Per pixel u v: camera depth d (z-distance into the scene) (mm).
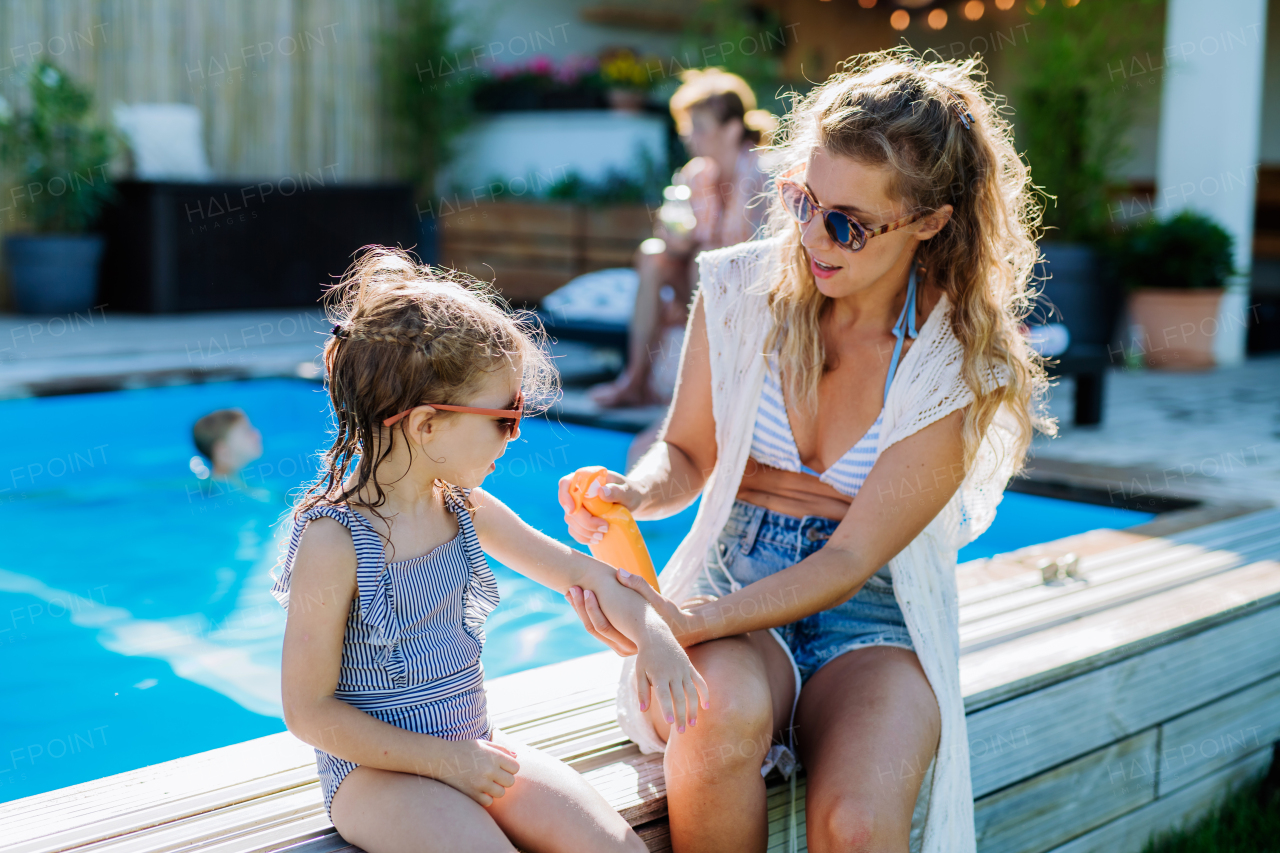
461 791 1321
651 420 4754
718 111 4766
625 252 7812
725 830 1455
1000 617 2270
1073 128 7504
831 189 1562
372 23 9375
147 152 7891
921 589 1652
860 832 1355
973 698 1883
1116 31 7664
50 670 2514
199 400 5160
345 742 1292
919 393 1626
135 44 8102
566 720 1776
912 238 1644
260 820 1419
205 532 3629
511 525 1545
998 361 1640
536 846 1366
